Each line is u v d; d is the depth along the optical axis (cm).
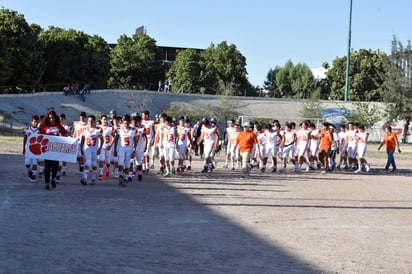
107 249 745
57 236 816
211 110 7519
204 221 1007
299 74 10962
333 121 7150
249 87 10425
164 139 1858
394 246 848
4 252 701
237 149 2305
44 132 1392
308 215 1130
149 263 679
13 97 5853
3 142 3312
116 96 7488
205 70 9475
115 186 1520
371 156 3959
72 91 6912
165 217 1035
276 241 850
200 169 2216
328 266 704
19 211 1026
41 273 613
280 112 8150
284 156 2262
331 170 2417
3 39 6341
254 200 1328
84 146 1506
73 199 1219
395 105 7019
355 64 10244
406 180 2089
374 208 1277
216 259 716
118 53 9288
